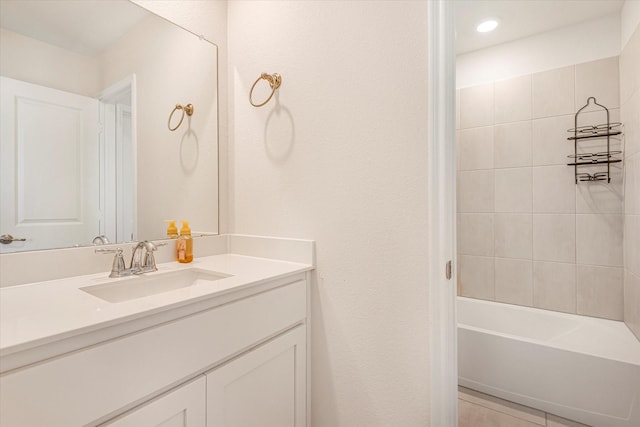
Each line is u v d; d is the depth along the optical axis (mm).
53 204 1025
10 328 601
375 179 1130
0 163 925
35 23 1000
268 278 1035
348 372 1189
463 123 2623
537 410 1656
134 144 1236
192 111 1431
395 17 1090
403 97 1074
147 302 765
